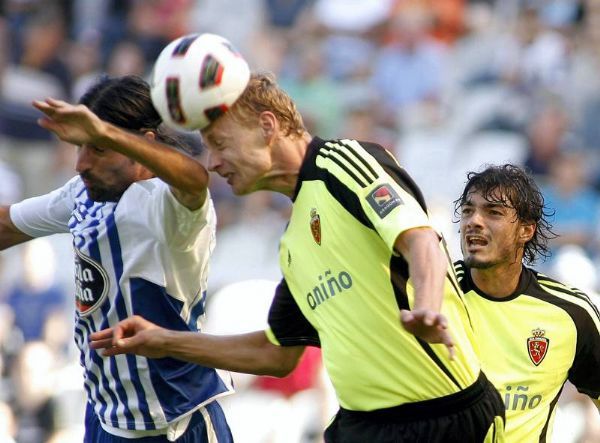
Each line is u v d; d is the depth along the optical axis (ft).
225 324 112.57
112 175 53.31
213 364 52.85
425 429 48.29
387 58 156.87
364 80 157.79
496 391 50.03
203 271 55.83
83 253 54.95
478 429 48.78
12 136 149.69
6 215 59.11
